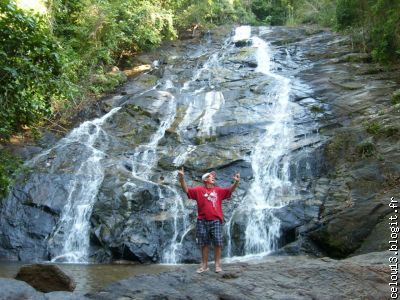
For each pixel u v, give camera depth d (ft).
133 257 38.09
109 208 42.16
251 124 52.31
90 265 36.70
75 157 49.57
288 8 111.65
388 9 54.60
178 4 90.02
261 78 64.13
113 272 33.35
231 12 102.42
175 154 49.88
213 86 63.93
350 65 63.57
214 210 22.66
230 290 19.15
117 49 73.82
